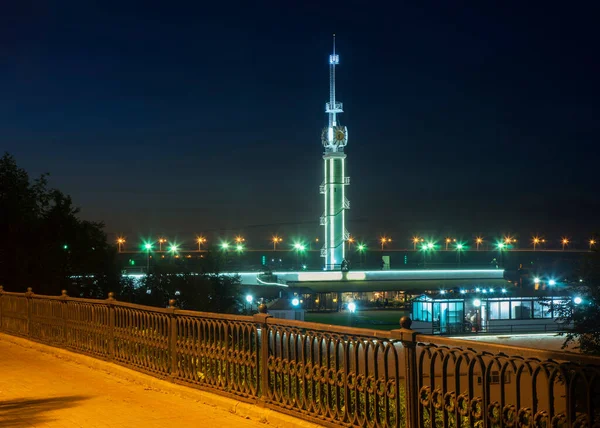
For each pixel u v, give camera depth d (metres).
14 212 32.47
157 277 53.44
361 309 97.06
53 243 33.62
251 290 91.19
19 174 33.47
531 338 57.25
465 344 6.61
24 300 19.25
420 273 118.06
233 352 10.30
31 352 16.83
